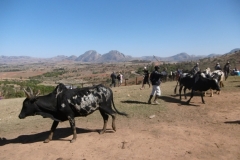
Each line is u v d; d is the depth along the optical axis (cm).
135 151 685
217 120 977
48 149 732
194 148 698
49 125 1046
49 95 804
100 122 1032
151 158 641
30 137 873
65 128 959
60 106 780
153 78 1286
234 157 639
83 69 17225
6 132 974
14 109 1421
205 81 1248
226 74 2306
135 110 1191
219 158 634
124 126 944
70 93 790
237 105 1210
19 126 1060
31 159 672
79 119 1105
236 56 8425
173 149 692
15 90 2673
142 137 791
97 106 821
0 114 1331
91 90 816
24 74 13075
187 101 1284
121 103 1354
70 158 662
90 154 680
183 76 1375
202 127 894
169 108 1202
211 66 7525
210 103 1278
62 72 14075
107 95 835
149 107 1235
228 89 1673
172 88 1892
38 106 791
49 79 9488
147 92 1702
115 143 748
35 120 1162
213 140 757
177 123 957
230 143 730
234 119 979
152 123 970
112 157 654
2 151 743
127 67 15650
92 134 848
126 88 2097
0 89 2648
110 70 14138
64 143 773
